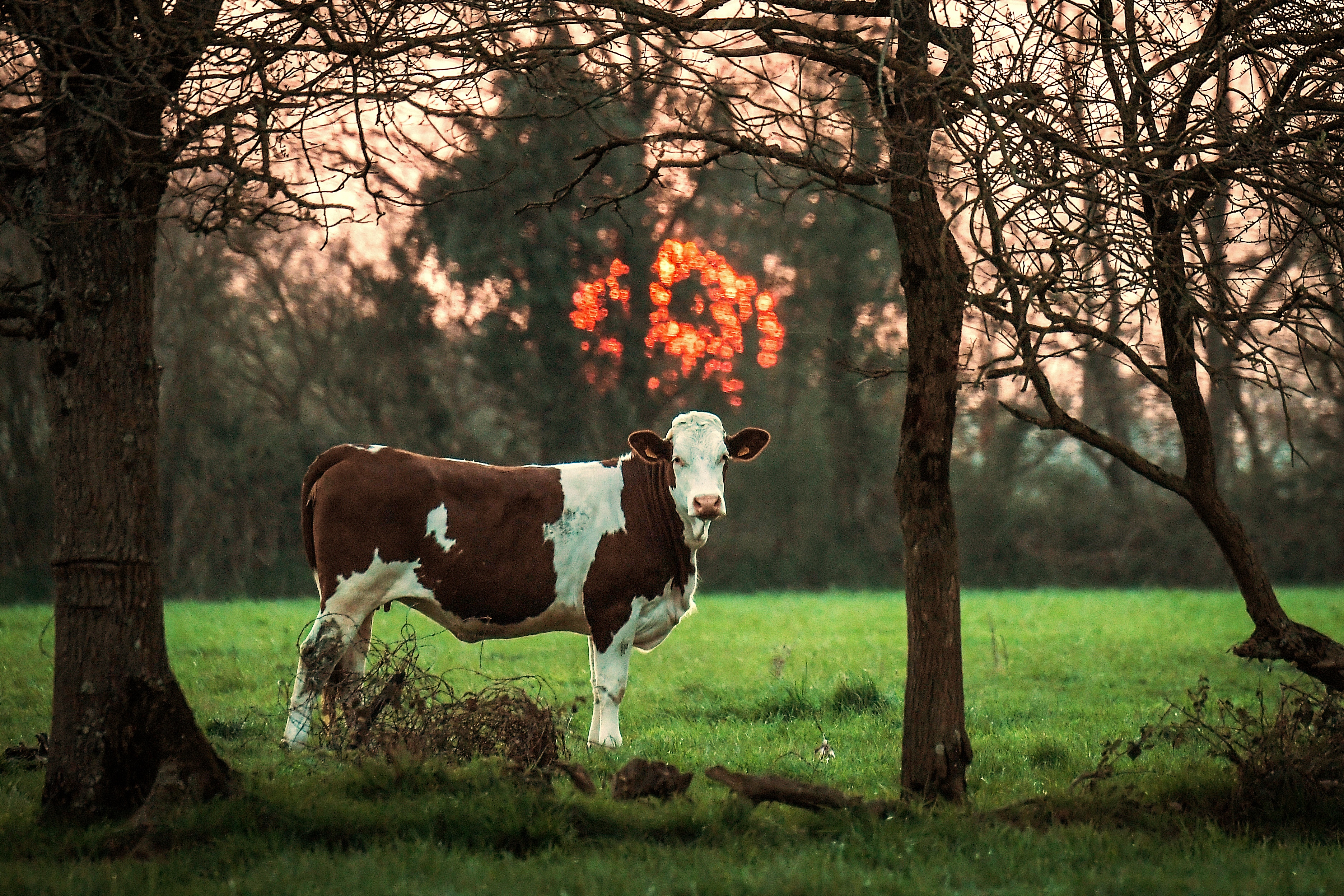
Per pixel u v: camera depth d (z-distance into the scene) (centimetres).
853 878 505
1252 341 649
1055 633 1869
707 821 594
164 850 547
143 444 611
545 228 3366
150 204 617
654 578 928
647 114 823
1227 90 625
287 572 3519
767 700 1107
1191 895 501
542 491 916
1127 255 596
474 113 588
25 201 627
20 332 611
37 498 3102
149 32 534
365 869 512
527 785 628
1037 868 534
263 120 529
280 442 3550
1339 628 1905
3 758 797
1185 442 714
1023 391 617
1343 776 649
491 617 911
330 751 748
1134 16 626
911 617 663
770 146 596
